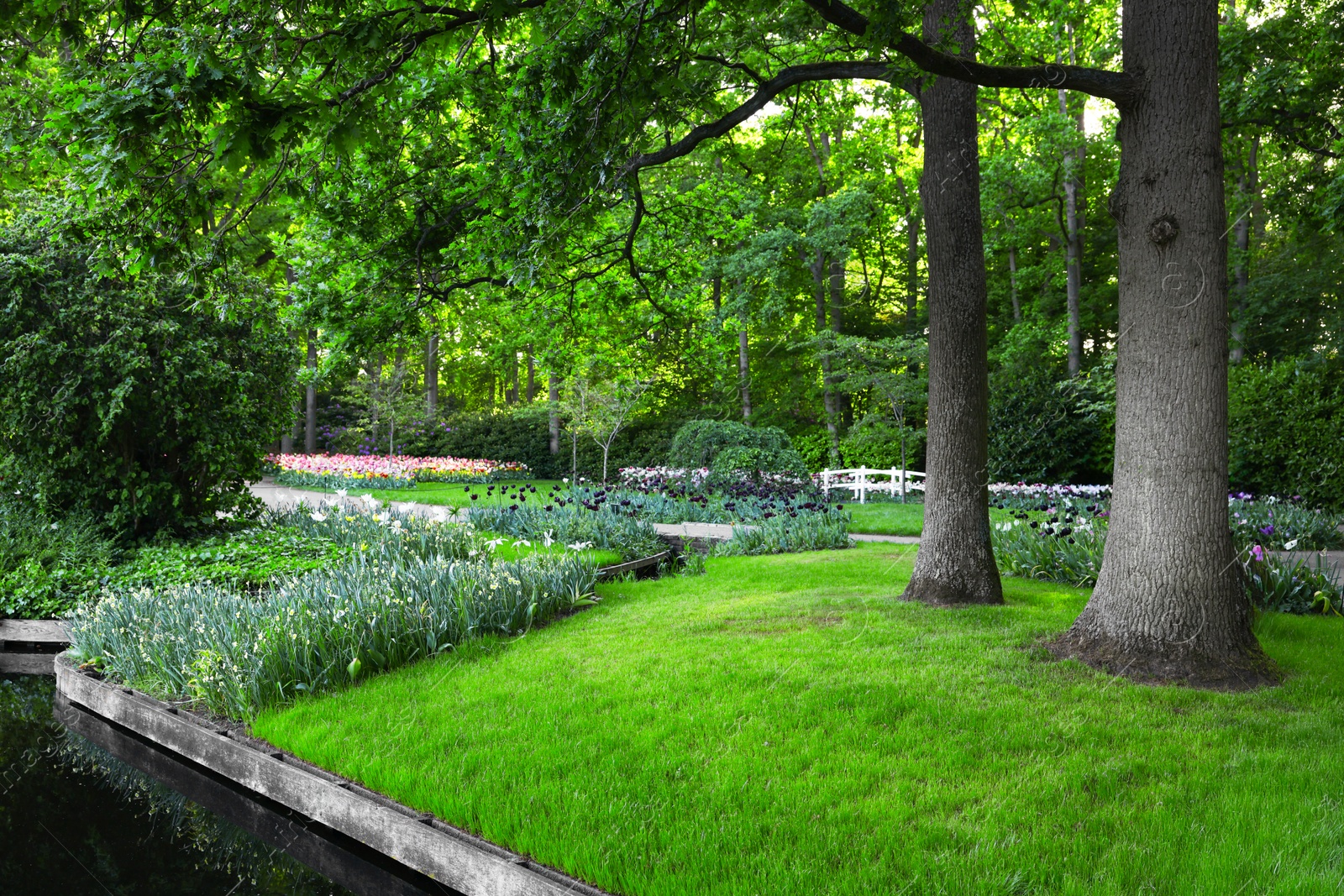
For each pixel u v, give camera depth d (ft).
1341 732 13.33
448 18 15.16
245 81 11.46
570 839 10.78
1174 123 16.16
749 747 13.30
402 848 12.04
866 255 95.91
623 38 16.88
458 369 122.11
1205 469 16.40
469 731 14.34
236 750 15.10
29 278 28.17
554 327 32.45
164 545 30.99
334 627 18.12
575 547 27.63
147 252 14.79
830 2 15.72
